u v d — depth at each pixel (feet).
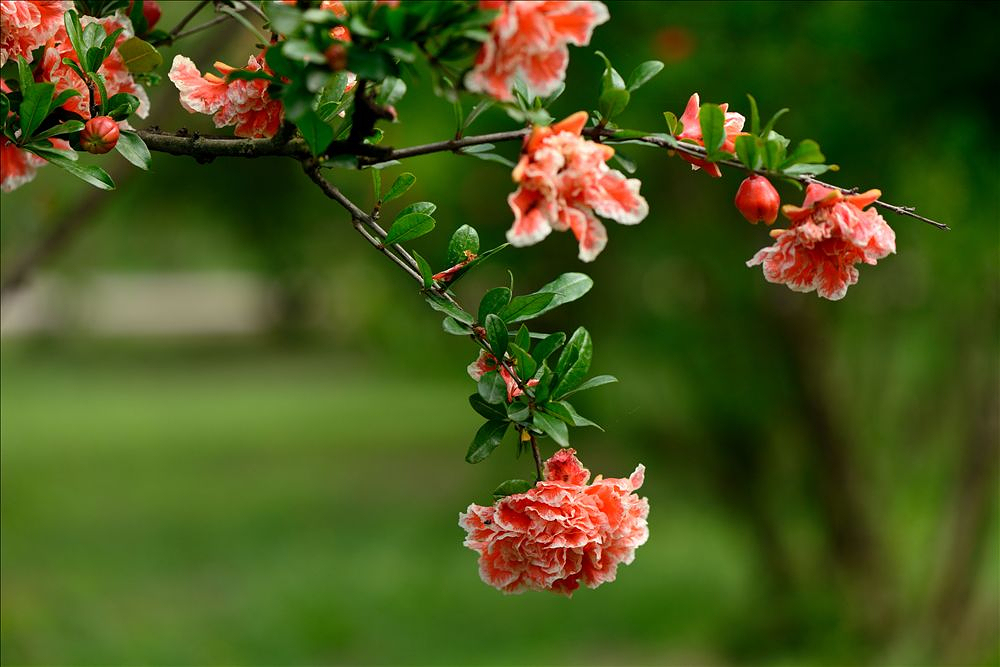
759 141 6.03
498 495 6.11
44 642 27.58
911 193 22.30
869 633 28.40
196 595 33.27
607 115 6.09
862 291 28.12
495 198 24.71
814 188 6.09
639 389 30.91
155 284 119.65
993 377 26.61
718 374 28.73
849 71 19.20
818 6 18.71
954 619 26.86
